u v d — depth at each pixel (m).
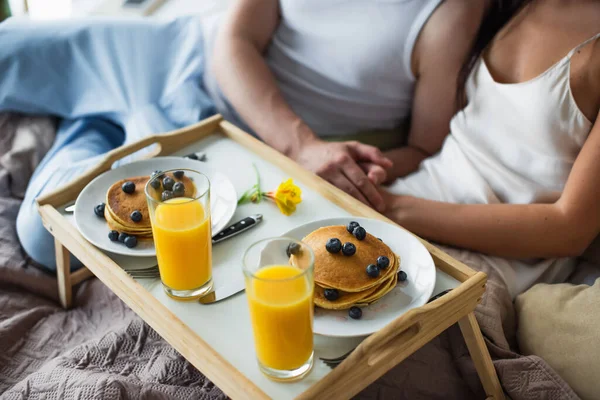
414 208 1.36
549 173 1.36
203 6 2.07
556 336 1.17
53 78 1.66
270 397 0.85
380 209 1.37
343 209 1.21
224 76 1.60
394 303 0.99
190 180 1.06
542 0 1.40
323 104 1.65
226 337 0.95
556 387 1.10
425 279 1.02
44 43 1.65
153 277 1.06
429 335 0.97
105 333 1.23
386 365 0.93
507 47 1.42
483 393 1.18
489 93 1.43
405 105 1.62
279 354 0.85
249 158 1.35
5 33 1.64
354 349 0.90
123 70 1.67
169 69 1.71
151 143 1.33
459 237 1.33
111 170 1.23
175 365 1.16
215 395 1.12
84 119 1.67
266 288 0.81
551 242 1.30
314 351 0.93
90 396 1.05
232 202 1.18
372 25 1.52
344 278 0.96
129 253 1.07
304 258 0.87
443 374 1.19
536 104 1.33
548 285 1.27
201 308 1.00
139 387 1.09
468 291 1.00
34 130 1.65
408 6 1.47
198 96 1.65
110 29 1.68
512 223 1.30
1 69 1.63
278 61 1.69
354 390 0.90
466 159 1.44
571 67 1.29
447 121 1.54
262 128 1.54
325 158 1.41
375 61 1.54
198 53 1.71
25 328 1.31
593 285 1.22
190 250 0.96
